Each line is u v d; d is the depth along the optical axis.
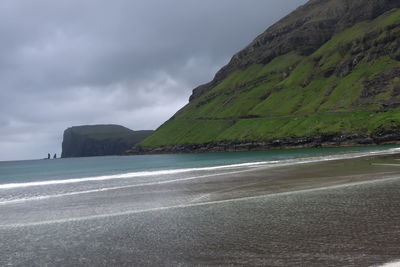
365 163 68.38
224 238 20.88
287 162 86.75
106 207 34.88
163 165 116.25
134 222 27.33
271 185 44.97
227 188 44.50
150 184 53.34
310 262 15.88
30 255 19.94
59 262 18.50
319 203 30.12
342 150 142.88
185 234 22.59
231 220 25.81
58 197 44.12
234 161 111.75
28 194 48.59
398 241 18.05
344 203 29.27
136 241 21.67
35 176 92.69
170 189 46.16
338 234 19.94
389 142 180.62
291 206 29.73
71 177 79.81
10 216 32.34
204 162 119.25
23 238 24.05
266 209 29.17
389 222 21.84
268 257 16.95
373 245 17.64
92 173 91.81
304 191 37.97
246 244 19.31
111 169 108.94
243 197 36.62
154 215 29.64
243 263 16.39
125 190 47.59
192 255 18.09
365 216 23.86
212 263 16.67
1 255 20.12
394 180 41.69
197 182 52.97
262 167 75.06
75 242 22.38
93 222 28.19
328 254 16.75
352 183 41.44
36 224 28.52
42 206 37.50
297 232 21.02
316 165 71.19
